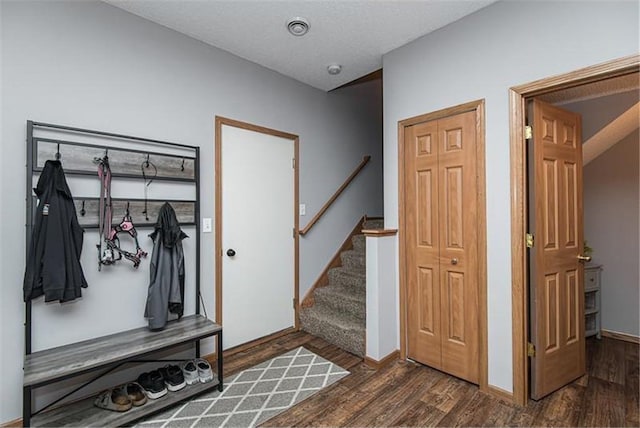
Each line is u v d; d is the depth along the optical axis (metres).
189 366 2.23
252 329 2.96
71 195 1.90
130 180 2.21
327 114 3.72
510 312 2.05
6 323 1.78
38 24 1.87
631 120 2.88
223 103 2.75
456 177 2.33
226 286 2.77
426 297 2.52
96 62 2.08
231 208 2.81
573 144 2.28
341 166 3.90
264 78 3.06
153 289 2.16
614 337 3.08
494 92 2.10
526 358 2.02
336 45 2.65
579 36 1.77
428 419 1.89
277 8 2.17
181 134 2.48
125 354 1.82
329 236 3.74
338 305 3.28
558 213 2.17
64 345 1.93
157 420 1.89
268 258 3.10
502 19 2.06
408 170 2.63
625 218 3.04
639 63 1.60
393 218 2.72
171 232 2.26
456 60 2.29
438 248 2.44
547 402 2.03
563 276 2.20
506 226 2.06
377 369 2.49
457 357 2.33
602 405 1.99
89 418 1.83
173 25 2.38
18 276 1.81
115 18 2.16
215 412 1.97
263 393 2.17
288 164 3.29
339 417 1.92
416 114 2.54
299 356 2.72
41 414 1.86
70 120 1.98
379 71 3.46
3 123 1.77
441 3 2.10
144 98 2.30
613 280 3.10
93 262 2.05
